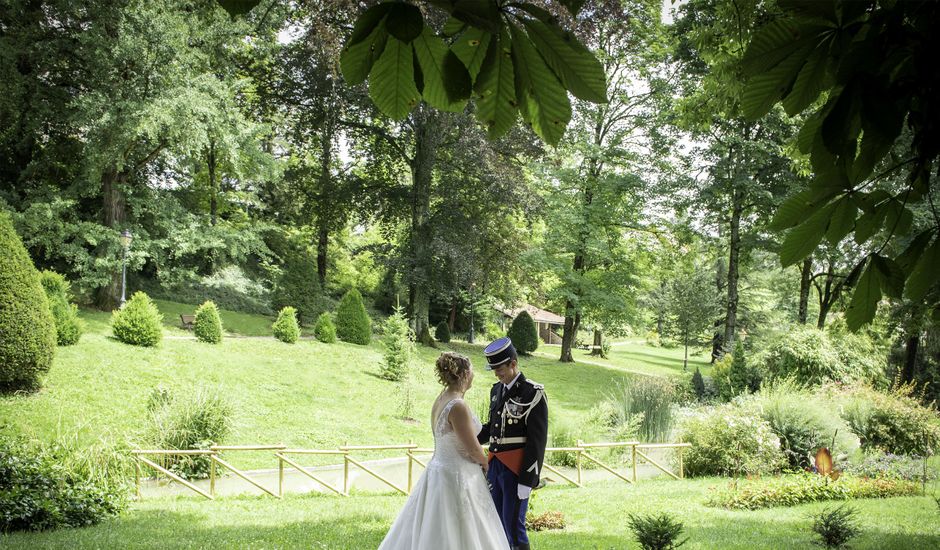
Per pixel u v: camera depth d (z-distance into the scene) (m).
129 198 23.36
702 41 7.47
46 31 22.19
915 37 1.41
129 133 19.45
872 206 1.74
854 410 15.61
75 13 21.03
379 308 38.97
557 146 1.27
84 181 22.75
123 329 18.12
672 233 30.28
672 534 5.89
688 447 13.81
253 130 23.30
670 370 44.12
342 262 39.25
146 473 11.29
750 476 11.79
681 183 26.92
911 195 1.75
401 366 22.08
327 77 26.92
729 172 25.94
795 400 14.32
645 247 33.06
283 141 34.44
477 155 27.27
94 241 21.81
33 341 13.47
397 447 11.22
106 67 19.92
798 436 13.56
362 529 7.51
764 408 14.27
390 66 1.22
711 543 6.91
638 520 6.16
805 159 6.59
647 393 17.00
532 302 36.00
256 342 22.84
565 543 6.82
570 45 1.14
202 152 28.17
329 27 13.24
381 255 31.19
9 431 11.66
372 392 20.20
